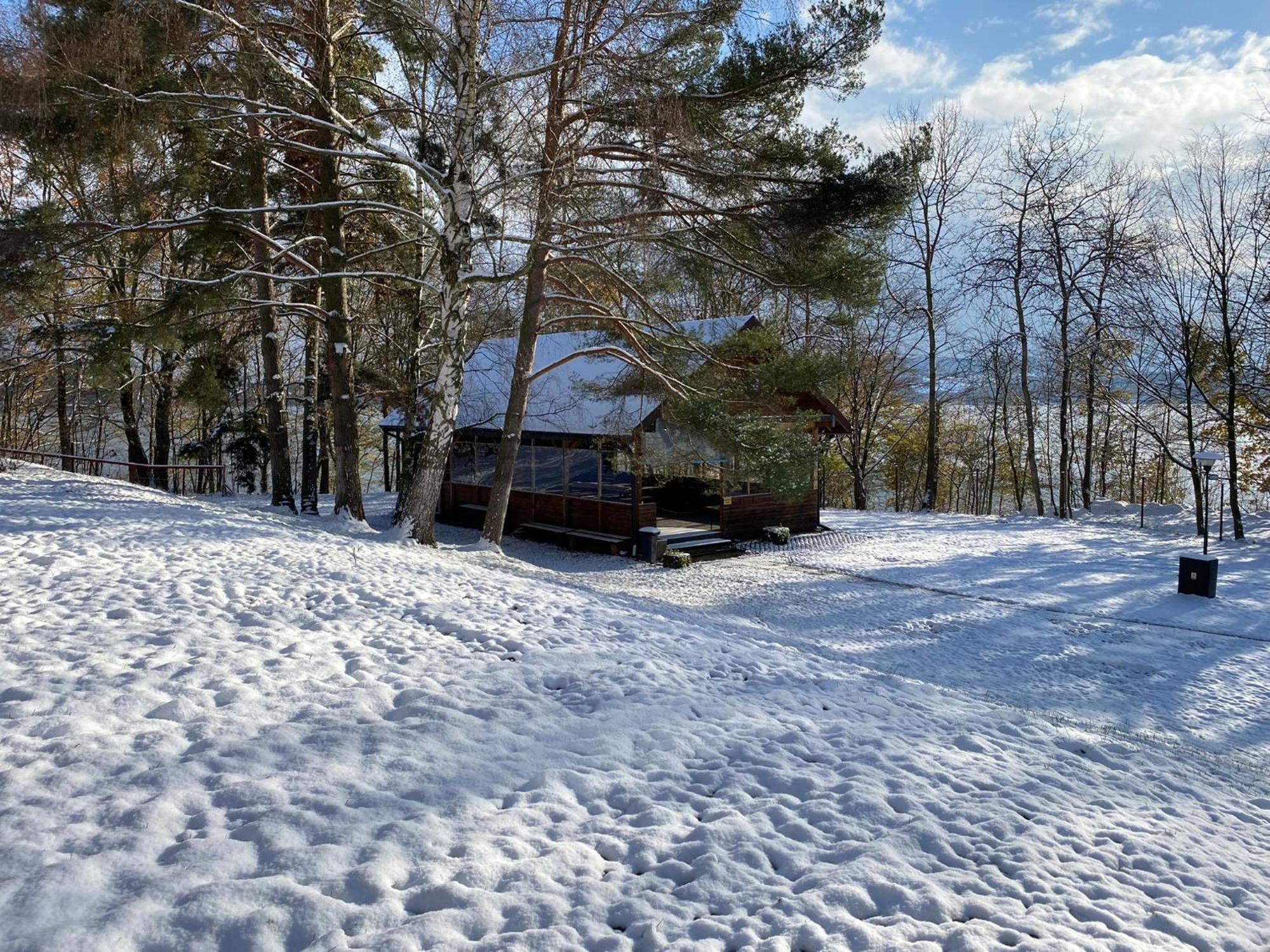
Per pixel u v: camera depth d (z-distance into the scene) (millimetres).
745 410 16375
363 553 10781
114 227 12945
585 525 20734
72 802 3832
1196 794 5746
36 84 11711
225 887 3266
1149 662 11578
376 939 3070
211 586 7797
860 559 19188
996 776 5320
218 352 18062
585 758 4895
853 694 7055
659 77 13219
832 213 13414
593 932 3256
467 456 24609
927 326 34156
